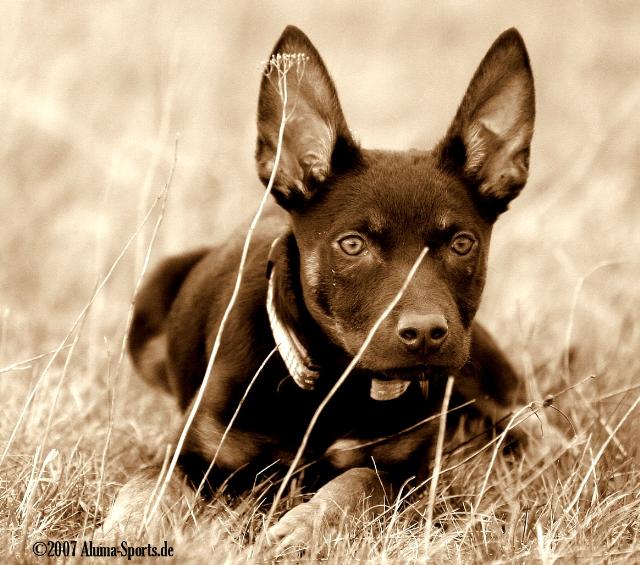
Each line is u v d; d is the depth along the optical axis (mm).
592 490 9125
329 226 9039
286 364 9289
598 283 16422
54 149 20203
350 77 29656
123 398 11875
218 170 19500
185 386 11008
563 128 24906
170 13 24000
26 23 21375
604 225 18531
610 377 12219
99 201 18750
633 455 10008
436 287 8523
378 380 9203
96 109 22109
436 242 8852
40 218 18719
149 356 12383
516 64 9477
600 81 28047
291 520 8375
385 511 8516
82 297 17031
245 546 8461
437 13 34812
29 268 17703
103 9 24828
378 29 33781
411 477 9328
